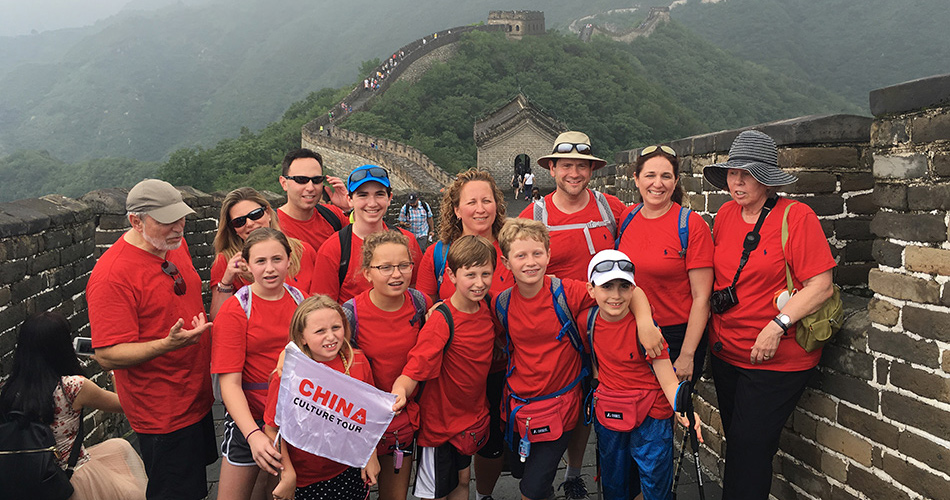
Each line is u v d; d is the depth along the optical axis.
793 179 3.04
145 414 3.08
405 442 3.09
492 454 3.56
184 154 64.94
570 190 3.52
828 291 2.99
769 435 3.15
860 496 3.07
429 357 2.99
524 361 3.15
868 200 3.69
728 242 3.28
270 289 3.06
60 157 182.75
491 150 43.91
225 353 2.95
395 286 2.95
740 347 3.24
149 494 3.14
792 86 135.62
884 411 2.91
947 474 2.62
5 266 3.81
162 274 3.11
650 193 3.36
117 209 5.54
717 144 4.23
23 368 2.86
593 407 3.27
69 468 2.98
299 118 72.31
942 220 2.59
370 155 41.84
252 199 3.54
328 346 2.81
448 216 3.51
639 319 3.01
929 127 2.63
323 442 2.82
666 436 3.12
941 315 2.62
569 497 3.80
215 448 3.43
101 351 2.93
